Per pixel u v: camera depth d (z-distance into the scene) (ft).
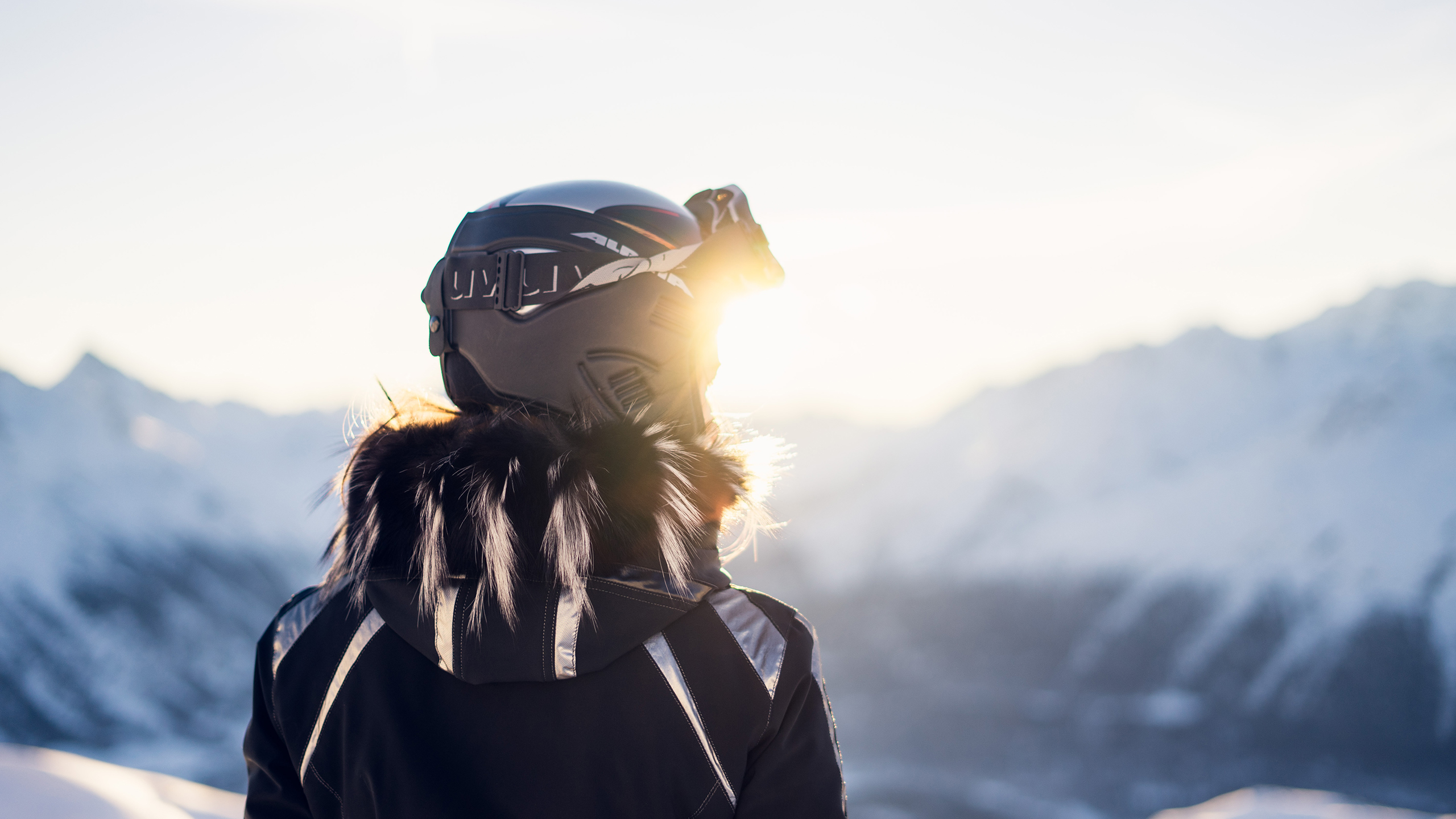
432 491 3.33
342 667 3.66
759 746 3.44
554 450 3.34
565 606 3.28
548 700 3.37
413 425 3.83
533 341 3.72
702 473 3.52
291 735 3.72
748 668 3.46
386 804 3.41
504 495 3.25
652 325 3.84
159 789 10.31
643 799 3.31
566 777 3.33
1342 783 518.37
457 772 3.36
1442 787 502.79
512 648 3.28
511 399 3.80
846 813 3.59
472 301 3.85
